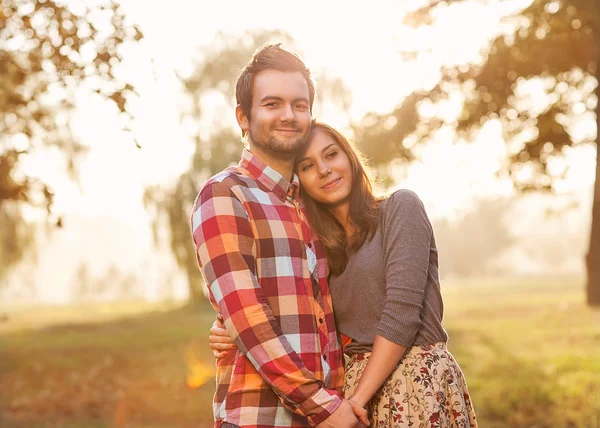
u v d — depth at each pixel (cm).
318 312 257
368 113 1348
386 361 250
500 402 718
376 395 262
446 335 272
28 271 2700
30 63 512
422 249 259
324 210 284
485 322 1731
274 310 246
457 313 2120
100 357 1380
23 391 995
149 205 2334
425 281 258
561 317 1590
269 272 248
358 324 268
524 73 1079
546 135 1200
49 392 977
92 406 875
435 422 252
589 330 1328
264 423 244
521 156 1257
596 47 944
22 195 516
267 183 260
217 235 243
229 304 239
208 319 2292
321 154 278
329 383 254
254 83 261
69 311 3662
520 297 2823
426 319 264
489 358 1065
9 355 1466
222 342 256
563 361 962
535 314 1828
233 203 247
